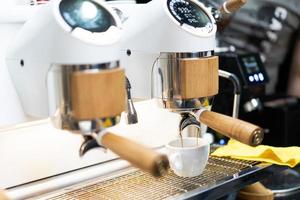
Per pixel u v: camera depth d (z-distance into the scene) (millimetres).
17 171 786
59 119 578
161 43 678
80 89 542
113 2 839
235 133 659
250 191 888
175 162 803
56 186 814
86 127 560
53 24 567
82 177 852
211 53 689
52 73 575
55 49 562
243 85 1229
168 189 757
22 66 657
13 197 755
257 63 1291
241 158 894
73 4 586
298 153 908
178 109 692
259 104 1317
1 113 713
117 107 567
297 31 1817
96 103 547
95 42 548
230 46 1655
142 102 955
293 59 1836
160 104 708
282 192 917
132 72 734
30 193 778
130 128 936
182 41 663
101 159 908
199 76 672
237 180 787
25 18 714
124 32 731
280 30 1778
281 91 1854
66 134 847
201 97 683
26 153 795
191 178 804
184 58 667
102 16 582
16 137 780
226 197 866
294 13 1787
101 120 560
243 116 1264
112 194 750
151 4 711
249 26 1693
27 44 628
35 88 639
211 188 746
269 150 872
